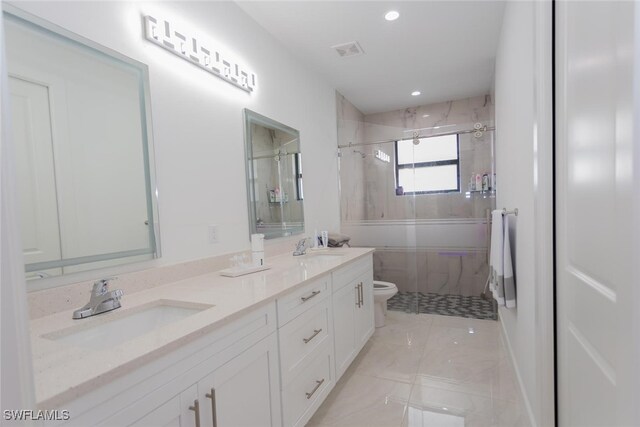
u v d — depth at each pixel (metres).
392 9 2.14
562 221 1.18
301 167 2.80
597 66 0.83
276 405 1.30
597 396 0.86
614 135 0.73
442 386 1.97
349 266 2.18
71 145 1.15
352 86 3.49
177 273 1.53
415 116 4.24
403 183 3.50
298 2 2.04
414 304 3.39
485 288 3.81
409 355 2.41
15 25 1.01
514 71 1.84
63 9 1.15
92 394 0.66
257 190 2.19
